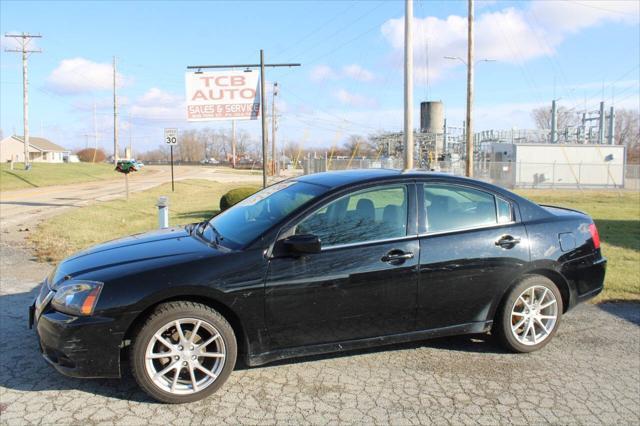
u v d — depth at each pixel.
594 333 5.03
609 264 8.10
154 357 3.54
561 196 28.98
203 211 16.77
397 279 4.05
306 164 46.38
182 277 3.58
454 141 50.16
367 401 3.63
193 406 3.55
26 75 50.25
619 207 21.47
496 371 4.15
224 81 17.97
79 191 29.77
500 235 4.41
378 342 4.13
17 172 44.31
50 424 3.28
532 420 3.41
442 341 4.79
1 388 3.76
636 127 83.56
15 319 5.27
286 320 3.82
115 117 66.69
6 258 8.48
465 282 4.27
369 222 4.12
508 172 39.09
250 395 3.71
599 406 3.61
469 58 23.41
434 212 4.32
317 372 4.09
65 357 3.48
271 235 3.85
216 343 3.69
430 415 3.46
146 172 71.06
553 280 4.68
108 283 3.53
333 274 3.88
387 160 42.19
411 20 17.66
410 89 17.83
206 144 145.50
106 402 3.58
